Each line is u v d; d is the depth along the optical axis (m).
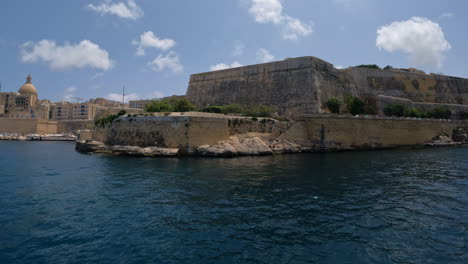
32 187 15.23
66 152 38.44
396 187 15.02
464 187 15.07
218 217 10.21
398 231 9.01
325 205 11.68
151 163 24.06
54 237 8.55
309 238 8.45
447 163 24.48
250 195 13.22
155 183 15.80
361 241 8.27
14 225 9.52
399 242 8.22
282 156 30.50
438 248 7.86
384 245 8.02
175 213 10.64
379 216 10.38
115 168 21.42
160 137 30.61
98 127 43.66
